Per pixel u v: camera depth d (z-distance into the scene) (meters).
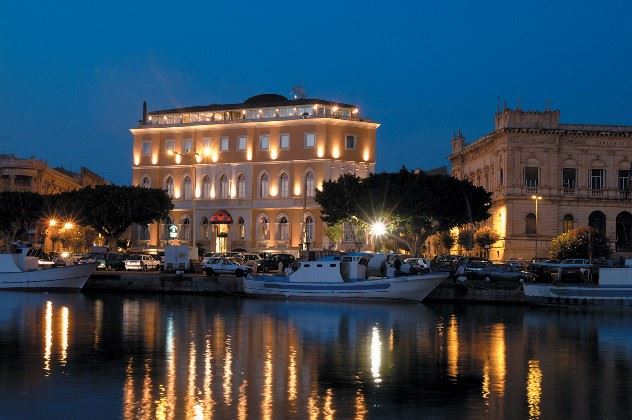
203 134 140.75
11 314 65.81
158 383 38.50
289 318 64.56
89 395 36.03
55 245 147.12
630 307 72.50
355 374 41.44
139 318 63.78
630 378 41.38
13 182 163.38
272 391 37.19
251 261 101.81
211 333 55.44
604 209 132.88
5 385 37.94
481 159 150.38
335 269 78.12
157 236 141.12
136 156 144.75
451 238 136.25
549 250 120.00
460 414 33.78
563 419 33.41
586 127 133.25
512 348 50.56
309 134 133.62
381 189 107.44
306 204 132.25
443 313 69.50
